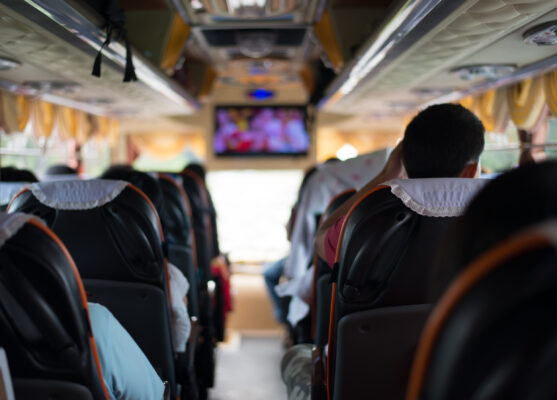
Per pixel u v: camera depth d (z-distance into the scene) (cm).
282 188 1080
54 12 230
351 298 135
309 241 300
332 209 215
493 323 46
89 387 115
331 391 151
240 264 887
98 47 304
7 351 109
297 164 1070
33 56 330
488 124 477
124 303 187
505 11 221
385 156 284
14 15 230
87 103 618
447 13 225
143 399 141
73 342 109
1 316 104
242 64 737
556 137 355
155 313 189
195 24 494
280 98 1052
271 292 500
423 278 133
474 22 240
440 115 132
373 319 135
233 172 1077
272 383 374
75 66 368
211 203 414
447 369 49
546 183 50
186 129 1066
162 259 185
